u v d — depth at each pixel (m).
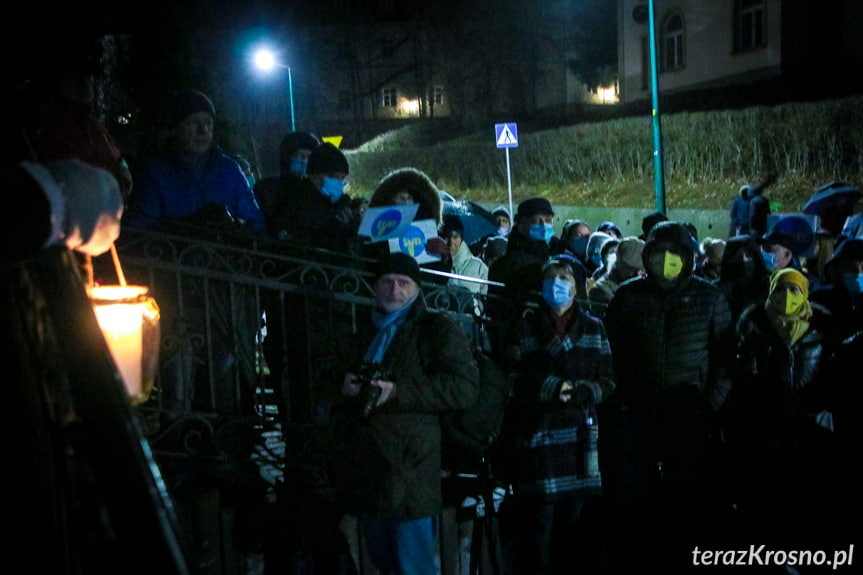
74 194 1.76
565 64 40.62
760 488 4.80
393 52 53.69
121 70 10.45
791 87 23.09
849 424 4.75
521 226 5.39
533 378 4.18
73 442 1.79
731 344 4.73
